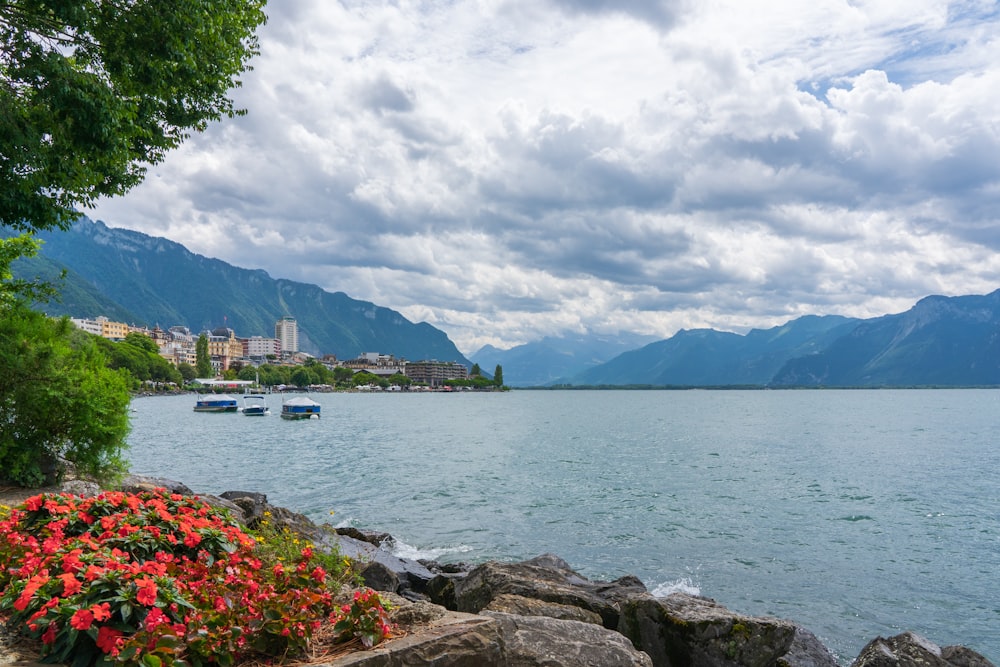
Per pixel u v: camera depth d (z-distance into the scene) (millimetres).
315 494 36719
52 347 17391
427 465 51281
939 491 40281
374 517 30547
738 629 11461
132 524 8266
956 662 11555
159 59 15711
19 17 13883
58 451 18266
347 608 6578
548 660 7906
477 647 6398
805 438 83125
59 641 5723
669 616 11711
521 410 183000
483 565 14758
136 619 5988
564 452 63281
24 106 14359
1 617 6496
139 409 156875
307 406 124625
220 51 17516
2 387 16891
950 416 143875
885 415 150000
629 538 27062
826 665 13375
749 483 43062
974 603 19531
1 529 8125
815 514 32719
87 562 6789
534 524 29453
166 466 49281
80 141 14547
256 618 6039
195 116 18297
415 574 16953
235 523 9977
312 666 5680
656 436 86250
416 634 6344
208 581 6840
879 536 27984
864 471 49875
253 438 78125
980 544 26656
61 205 16297
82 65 15945
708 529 28938
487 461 54844
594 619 11859
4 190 14148
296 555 9578
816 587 21000
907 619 18297
